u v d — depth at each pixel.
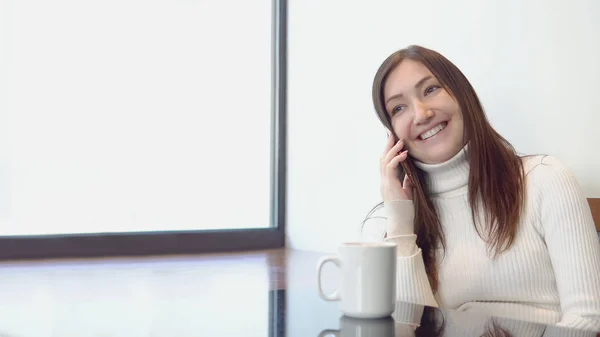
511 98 1.95
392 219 1.17
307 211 2.92
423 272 1.16
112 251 2.68
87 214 2.67
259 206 3.08
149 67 2.79
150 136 2.80
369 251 0.81
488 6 2.02
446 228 1.26
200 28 2.90
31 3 2.51
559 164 1.19
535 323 0.79
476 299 1.20
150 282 1.97
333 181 2.74
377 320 0.81
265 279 2.06
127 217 2.76
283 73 3.06
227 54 2.97
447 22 2.18
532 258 1.15
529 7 1.89
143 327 0.84
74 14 2.61
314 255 2.76
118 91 2.72
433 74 1.23
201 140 2.92
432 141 1.24
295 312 0.88
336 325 0.78
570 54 1.77
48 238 2.56
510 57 1.95
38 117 2.54
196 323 0.84
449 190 1.26
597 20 1.69
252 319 0.85
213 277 2.10
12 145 2.50
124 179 2.75
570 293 1.10
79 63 2.62
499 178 1.19
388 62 1.27
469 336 0.71
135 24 2.75
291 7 3.02
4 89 2.47
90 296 1.63
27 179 2.54
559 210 1.13
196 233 2.87
